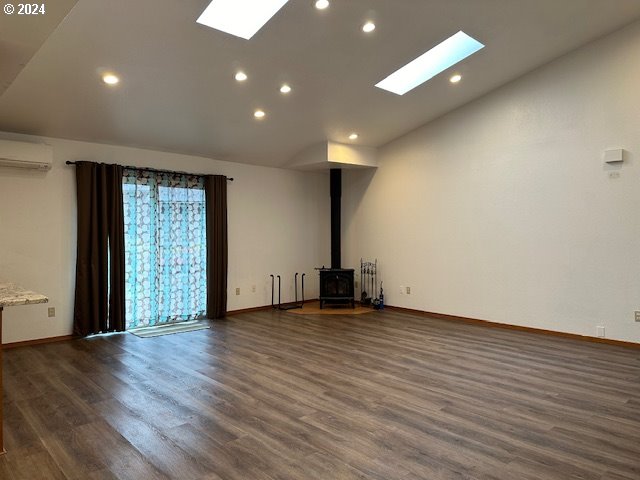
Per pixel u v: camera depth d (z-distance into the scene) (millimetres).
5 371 3877
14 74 2791
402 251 6969
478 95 5805
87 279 5188
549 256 5172
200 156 6449
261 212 7242
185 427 2697
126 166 5590
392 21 3869
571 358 4168
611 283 4680
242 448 2420
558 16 4219
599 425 2693
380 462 2258
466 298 6055
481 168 5852
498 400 3115
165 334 5348
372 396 3211
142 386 3459
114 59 3814
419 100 5684
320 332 5445
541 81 5227
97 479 2109
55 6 2043
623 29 4570
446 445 2441
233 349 4613
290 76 4578
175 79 4297
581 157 4895
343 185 8016
